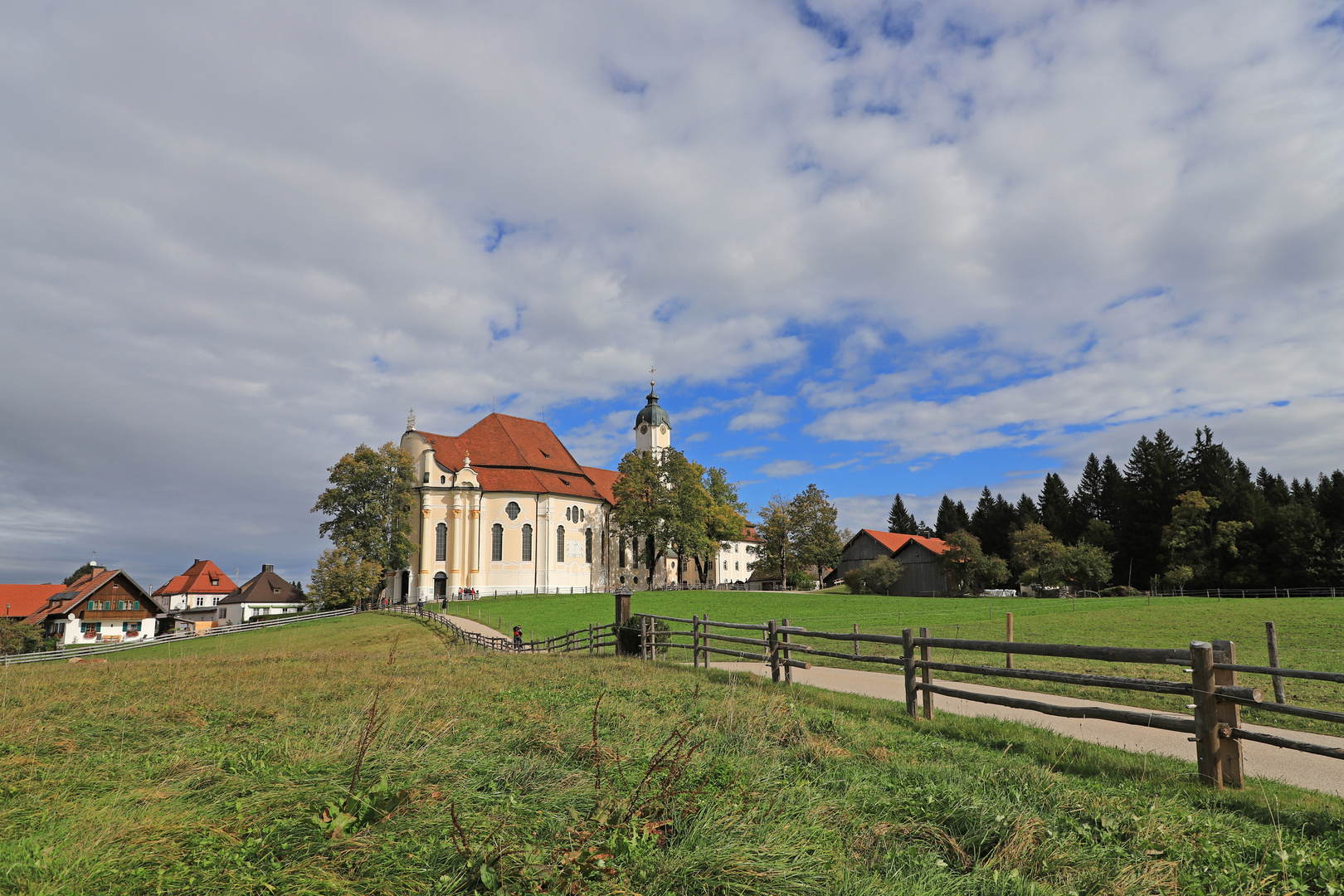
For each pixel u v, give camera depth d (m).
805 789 5.37
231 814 4.68
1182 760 7.36
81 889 3.59
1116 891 3.97
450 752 6.06
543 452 79.06
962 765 6.67
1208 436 86.75
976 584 72.19
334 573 59.38
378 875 3.81
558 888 3.65
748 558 119.56
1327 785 7.00
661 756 5.09
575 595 66.06
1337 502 65.06
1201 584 67.81
